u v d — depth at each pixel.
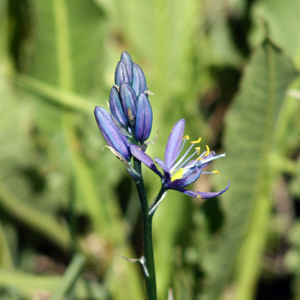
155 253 0.60
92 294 0.60
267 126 0.57
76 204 0.66
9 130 0.66
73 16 0.65
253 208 0.59
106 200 0.66
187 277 0.60
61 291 0.54
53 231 0.69
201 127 0.64
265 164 0.58
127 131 0.47
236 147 0.58
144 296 0.61
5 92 0.67
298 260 0.62
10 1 0.69
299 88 0.60
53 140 0.67
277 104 0.57
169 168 0.48
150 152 0.62
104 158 0.66
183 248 0.60
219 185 0.58
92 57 0.68
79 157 0.66
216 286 0.60
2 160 0.65
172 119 0.61
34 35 0.65
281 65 0.55
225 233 0.58
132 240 0.69
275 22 0.63
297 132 0.61
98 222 0.65
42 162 0.66
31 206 0.68
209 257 0.59
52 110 0.67
